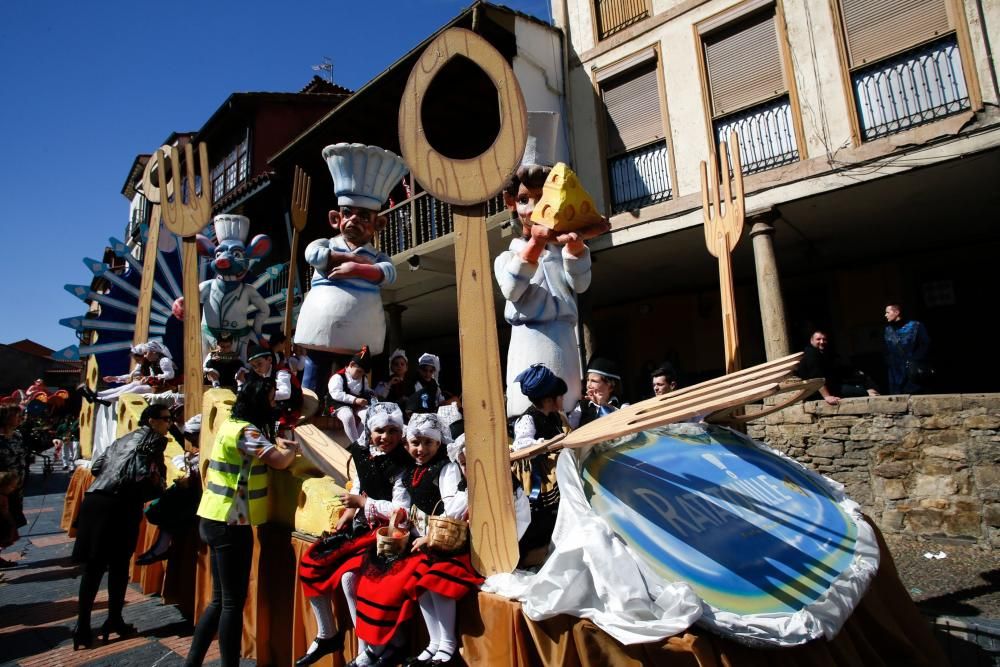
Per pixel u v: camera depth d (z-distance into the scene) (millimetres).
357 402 4660
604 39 11469
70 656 3842
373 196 5070
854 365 11969
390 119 12672
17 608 5004
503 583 2312
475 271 2557
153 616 4625
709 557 2297
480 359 2520
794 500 3043
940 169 7957
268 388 3336
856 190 8578
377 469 2797
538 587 2123
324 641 2822
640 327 14812
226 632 2979
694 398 2391
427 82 2588
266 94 17031
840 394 7551
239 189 16250
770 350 8719
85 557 4000
